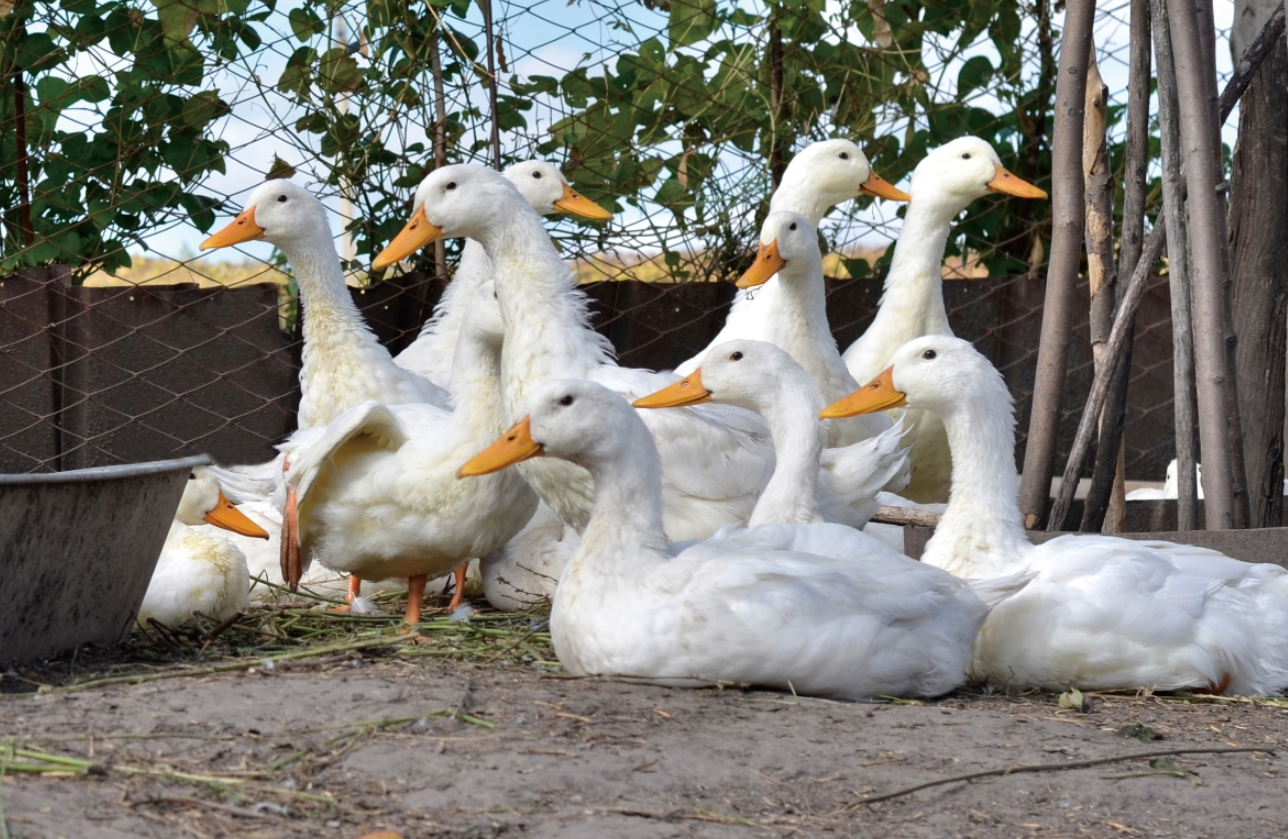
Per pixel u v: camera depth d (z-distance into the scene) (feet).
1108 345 18.95
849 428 21.56
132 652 14.62
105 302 24.13
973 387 15.87
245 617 16.92
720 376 16.89
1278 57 20.80
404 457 16.63
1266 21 21.38
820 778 10.80
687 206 26.73
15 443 23.94
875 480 18.48
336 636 16.20
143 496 14.10
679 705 12.56
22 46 24.25
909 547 18.58
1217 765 11.86
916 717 12.73
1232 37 22.31
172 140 25.07
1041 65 28.04
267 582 17.93
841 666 13.23
